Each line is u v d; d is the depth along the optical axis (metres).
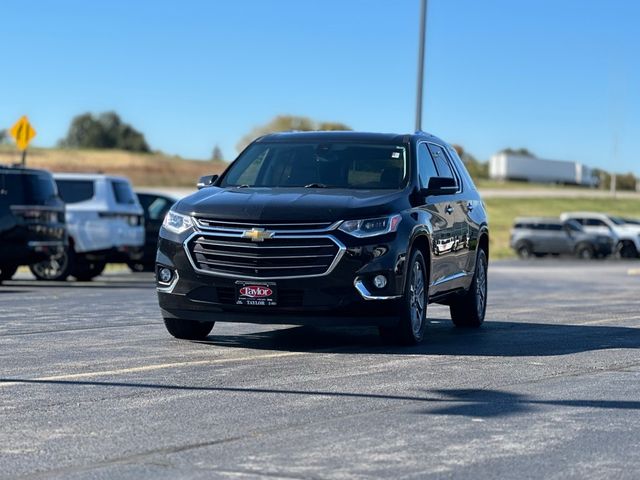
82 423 6.78
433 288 11.41
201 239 10.25
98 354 9.95
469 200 13.03
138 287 20.34
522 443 6.36
